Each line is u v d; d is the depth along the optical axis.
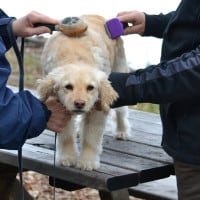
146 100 1.78
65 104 1.85
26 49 5.91
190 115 1.76
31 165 2.05
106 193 2.21
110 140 2.38
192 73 1.68
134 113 2.91
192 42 1.77
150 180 1.99
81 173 1.90
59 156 2.01
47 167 1.99
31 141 2.29
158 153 2.18
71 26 2.08
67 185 2.15
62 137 2.04
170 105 1.81
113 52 2.37
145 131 2.54
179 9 1.79
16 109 1.58
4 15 2.03
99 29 2.30
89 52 2.07
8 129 1.56
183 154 1.78
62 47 2.07
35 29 1.89
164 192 2.38
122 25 2.16
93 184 1.87
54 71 1.94
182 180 1.83
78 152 2.08
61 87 1.88
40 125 1.63
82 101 1.83
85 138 2.04
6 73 1.59
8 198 2.52
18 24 1.89
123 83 1.82
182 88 1.70
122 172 1.91
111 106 1.88
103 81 1.89
